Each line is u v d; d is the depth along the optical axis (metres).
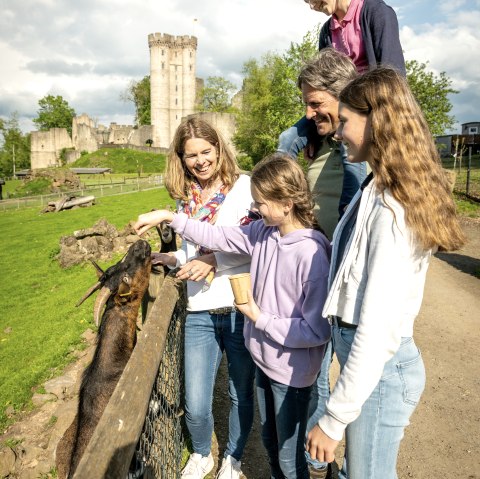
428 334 6.27
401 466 3.61
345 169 2.97
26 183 56.47
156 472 2.61
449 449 3.79
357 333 1.73
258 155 52.56
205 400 3.17
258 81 51.44
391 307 1.70
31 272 16.16
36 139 107.62
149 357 2.16
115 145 94.25
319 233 2.42
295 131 3.43
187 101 97.00
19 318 11.46
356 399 1.71
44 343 9.36
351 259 1.86
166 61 95.06
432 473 3.52
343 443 3.88
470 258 10.59
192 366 3.16
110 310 3.65
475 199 17.42
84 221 27.92
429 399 4.58
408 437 3.97
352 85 1.87
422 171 1.71
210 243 2.95
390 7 3.33
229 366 3.18
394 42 3.24
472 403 4.48
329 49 2.92
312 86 2.86
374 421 1.96
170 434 3.04
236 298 2.47
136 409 1.74
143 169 81.62
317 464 3.09
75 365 8.02
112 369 3.43
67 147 107.00
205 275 2.96
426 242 1.71
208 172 3.13
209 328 3.13
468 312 7.12
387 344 1.71
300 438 2.59
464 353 5.63
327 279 2.32
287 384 2.47
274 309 2.51
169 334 3.10
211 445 3.58
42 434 5.90
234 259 3.03
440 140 50.44
